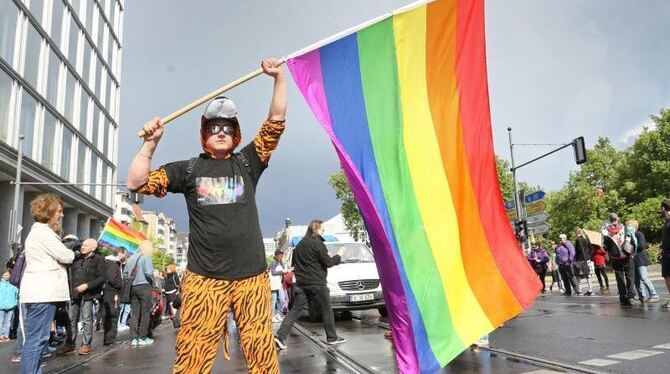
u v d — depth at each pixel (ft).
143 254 32.30
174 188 10.27
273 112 10.96
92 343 33.96
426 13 15.21
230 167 10.48
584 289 66.54
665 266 29.94
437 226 13.99
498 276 14.43
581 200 153.99
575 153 70.95
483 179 15.16
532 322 31.19
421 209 13.94
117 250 39.27
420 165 14.34
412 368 12.11
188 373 9.67
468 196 14.76
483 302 13.98
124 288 35.27
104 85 175.22
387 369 18.11
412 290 13.03
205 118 10.60
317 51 13.85
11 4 105.50
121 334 40.83
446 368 17.65
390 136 14.15
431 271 13.50
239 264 9.95
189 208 10.18
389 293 12.31
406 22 15.02
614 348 20.75
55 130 129.29
